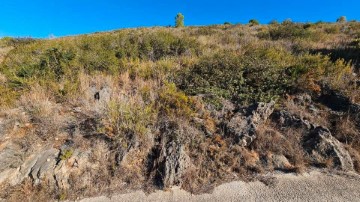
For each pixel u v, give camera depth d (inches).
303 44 360.5
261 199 122.5
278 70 218.4
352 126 166.9
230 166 141.6
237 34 510.6
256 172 139.7
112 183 127.7
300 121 165.8
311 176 137.6
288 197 123.5
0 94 186.5
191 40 343.9
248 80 209.0
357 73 227.8
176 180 129.6
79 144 140.6
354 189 128.3
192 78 212.7
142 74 225.3
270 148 152.6
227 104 184.5
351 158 149.6
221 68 223.1
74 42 331.6
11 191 119.7
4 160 130.3
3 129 149.1
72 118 165.2
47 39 482.0
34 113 163.3
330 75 212.1
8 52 350.6
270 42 384.5
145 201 120.0
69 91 189.0
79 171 129.6
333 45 352.5
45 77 216.4
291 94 198.7
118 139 141.9
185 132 152.3
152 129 153.9
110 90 195.0
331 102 190.9
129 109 155.9
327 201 121.1
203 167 138.6
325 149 149.0
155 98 184.2
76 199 120.2
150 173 133.3
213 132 159.5
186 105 172.2
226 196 124.2
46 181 124.0
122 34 362.9
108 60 250.1
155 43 317.7
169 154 136.5
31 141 143.0
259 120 167.6
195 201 121.0
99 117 159.9
